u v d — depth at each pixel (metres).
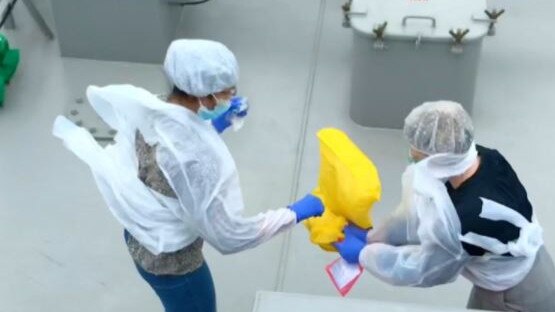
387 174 2.98
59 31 3.37
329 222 2.02
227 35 3.57
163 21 3.32
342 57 3.47
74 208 2.93
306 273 2.71
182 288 2.08
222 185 1.81
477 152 1.88
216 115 1.85
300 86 3.35
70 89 3.34
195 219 1.86
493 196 1.80
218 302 2.64
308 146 3.12
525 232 1.82
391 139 3.10
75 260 2.78
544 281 1.91
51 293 2.68
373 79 2.98
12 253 2.80
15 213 2.92
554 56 3.43
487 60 3.42
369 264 1.99
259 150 3.10
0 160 3.10
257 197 2.94
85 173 3.05
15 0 3.51
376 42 2.82
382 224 2.03
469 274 1.96
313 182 2.98
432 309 1.44
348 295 2.63
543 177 2.98
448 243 1.81
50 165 3.08
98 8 3.27
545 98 3.27
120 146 1.93
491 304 1.98
